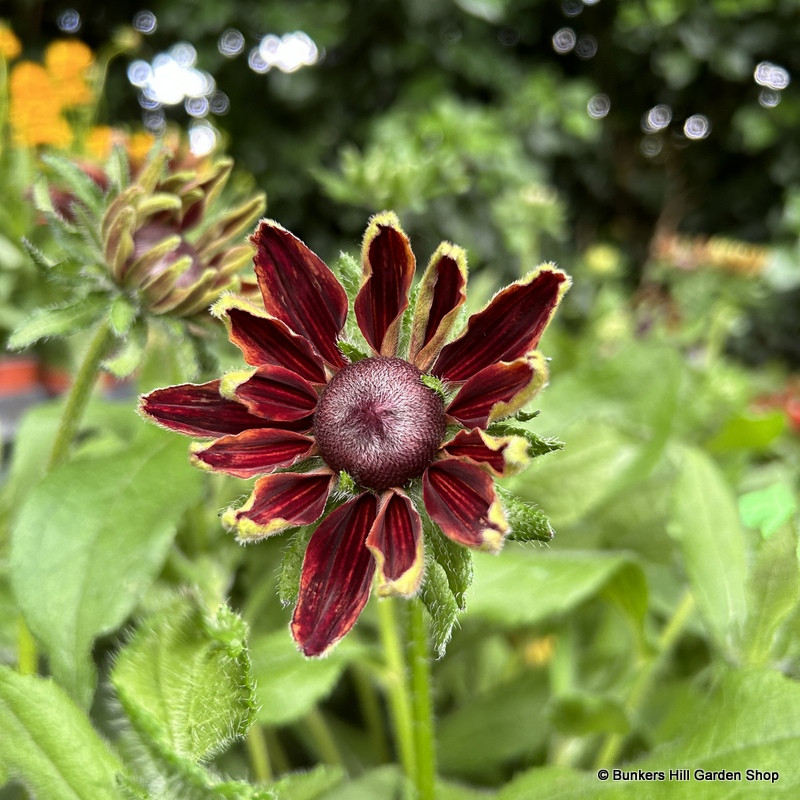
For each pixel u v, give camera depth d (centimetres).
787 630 12
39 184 15
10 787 14
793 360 93
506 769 21
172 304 14
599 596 19
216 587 17
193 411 11
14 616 16
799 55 94
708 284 41
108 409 21
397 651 16
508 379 10
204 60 86
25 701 10
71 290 14
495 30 93
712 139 104
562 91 85
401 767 16
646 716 20
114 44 37
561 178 102
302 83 84
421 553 10
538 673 20
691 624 20
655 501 21
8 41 30
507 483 19
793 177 96
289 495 10
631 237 108
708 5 93
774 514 13
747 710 11
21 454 20
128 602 13
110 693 18
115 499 14
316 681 15
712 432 26
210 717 10
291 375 11
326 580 10
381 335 11
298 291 11
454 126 54
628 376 21
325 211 86
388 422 11
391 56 83
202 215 15
